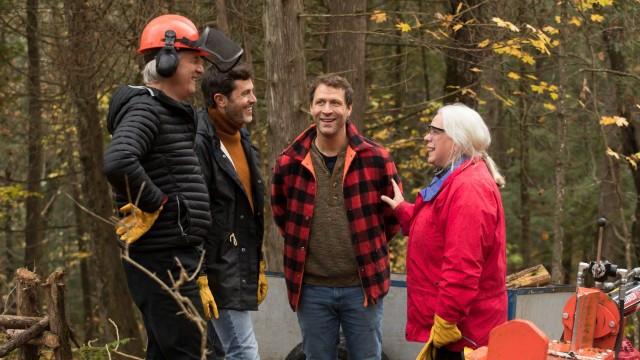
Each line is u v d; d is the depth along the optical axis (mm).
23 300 5012
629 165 11047
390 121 12281
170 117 3531
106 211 12891
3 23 11812
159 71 3516
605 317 3471
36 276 5086
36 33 11773
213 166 4008
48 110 13602
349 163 4293
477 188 3553
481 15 9086
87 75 10516
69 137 14523
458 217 3543
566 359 3256
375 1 12828
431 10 12188
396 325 5348
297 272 4383
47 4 11984
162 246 3494
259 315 5645
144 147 3385
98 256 13039
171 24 3648
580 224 16016
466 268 3510
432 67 14250
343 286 4371
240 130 4246
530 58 7898
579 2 8125
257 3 9828
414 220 3838
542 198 14508
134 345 13102
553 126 12617
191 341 3576
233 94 4055
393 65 13766
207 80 4094
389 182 4363
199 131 4031
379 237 4387
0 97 12719
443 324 3562
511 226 15164
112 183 3312
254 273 4137
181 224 3514
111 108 3510
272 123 7293
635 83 9867
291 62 7223
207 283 3840
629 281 3764
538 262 18234
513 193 15086
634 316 7824
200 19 9609
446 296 3537
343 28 8766
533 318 5238
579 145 13180
